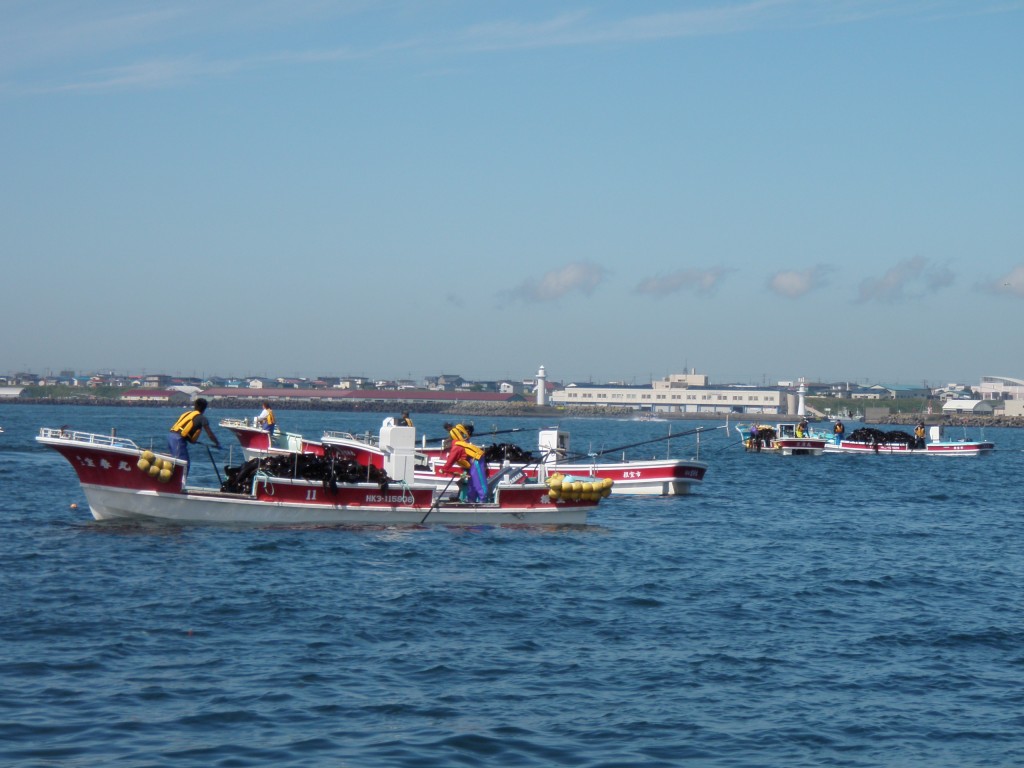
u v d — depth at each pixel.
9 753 12.47
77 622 18.66
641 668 16.88
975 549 32.47
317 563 25.48
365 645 17.80
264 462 31.59
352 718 14.05
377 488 31.67
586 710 14.70
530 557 27.91
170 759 12.46
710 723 14.31
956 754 13.41
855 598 23.41
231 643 17.62
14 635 17.64
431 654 17.34
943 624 20.78
